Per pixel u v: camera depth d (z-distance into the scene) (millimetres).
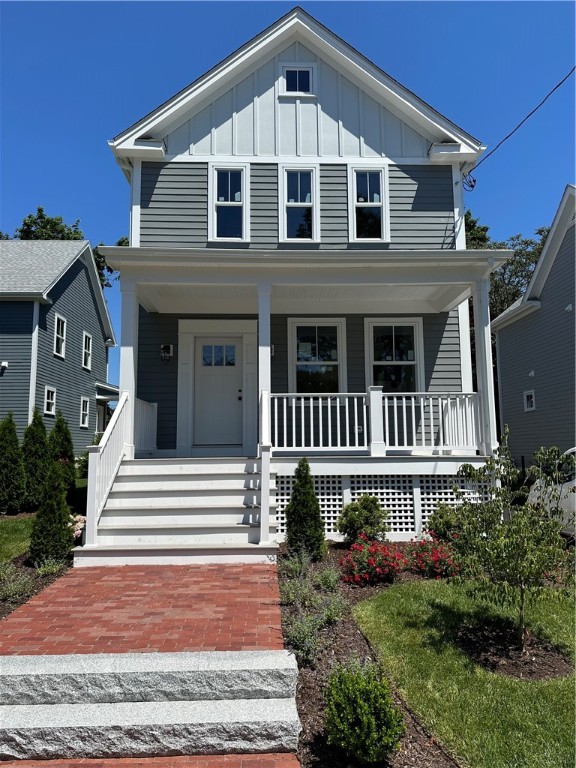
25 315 14297
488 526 4316
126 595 5094
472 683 3564
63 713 3156
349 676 3047
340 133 9875
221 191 9695
